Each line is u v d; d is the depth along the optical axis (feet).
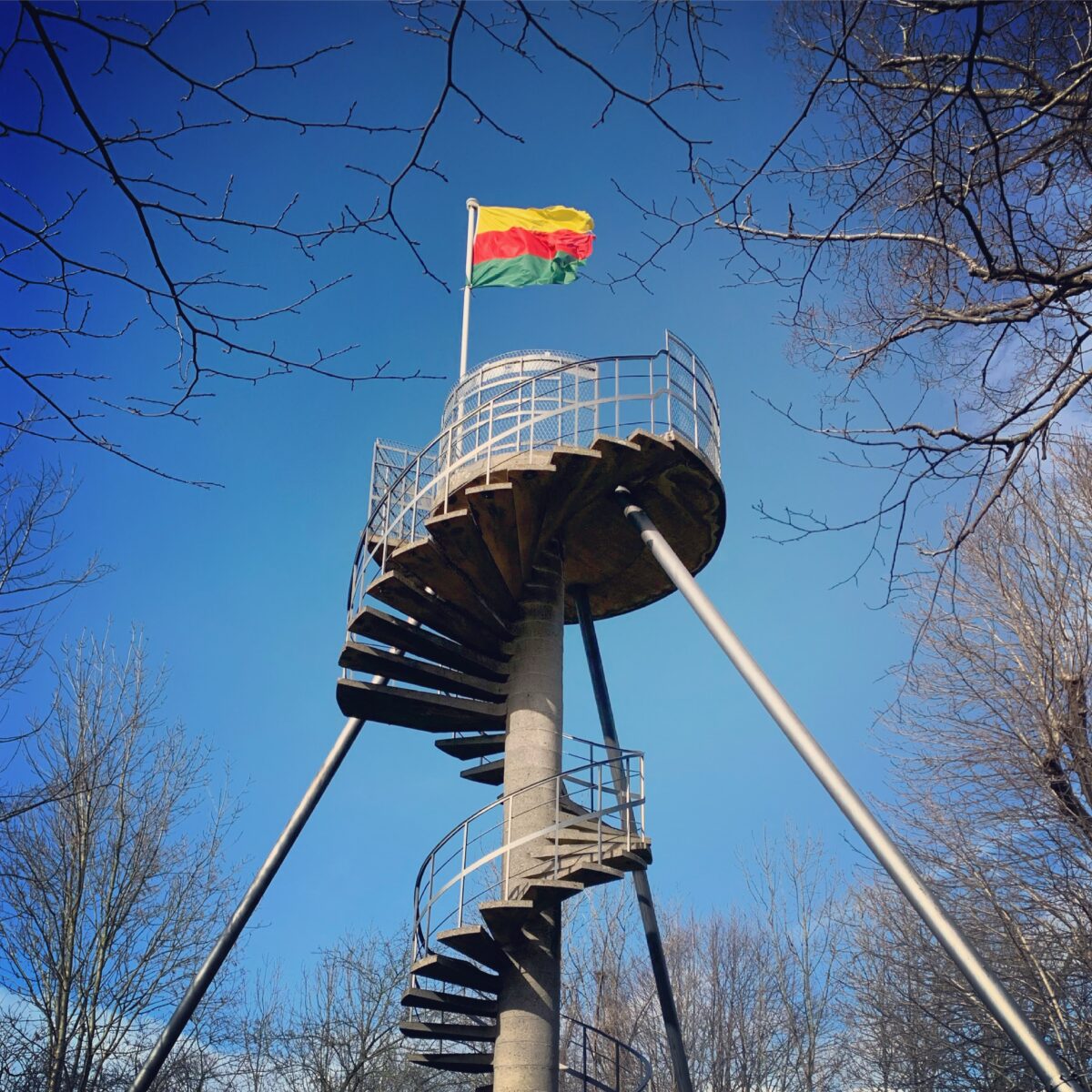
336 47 18.26
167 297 20.01
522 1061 42.22
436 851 46.75
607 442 48.55
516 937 44.27
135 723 71.26
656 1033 103.45
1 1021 64.64
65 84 16.80
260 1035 92.79
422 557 49.57
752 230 25.31
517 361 55.21
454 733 53.98
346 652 49.44
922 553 28.48
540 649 51.31
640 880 53.83
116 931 66.69
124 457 22.11
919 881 33.71
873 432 27.35
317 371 21.65
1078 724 50.72
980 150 23.84
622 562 58.03
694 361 54.65
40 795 52.75
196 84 17.89
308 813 53.31
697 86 19.52
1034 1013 54.85
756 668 41.06
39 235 19.42
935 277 26.96
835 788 36.50
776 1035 100.89
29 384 20.97
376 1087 94.07
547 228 64.34
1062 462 57.82
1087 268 22.88
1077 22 24.12
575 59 18.31
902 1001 74.23
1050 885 55.47
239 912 50.85
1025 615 55.21
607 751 53.11
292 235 20.08
